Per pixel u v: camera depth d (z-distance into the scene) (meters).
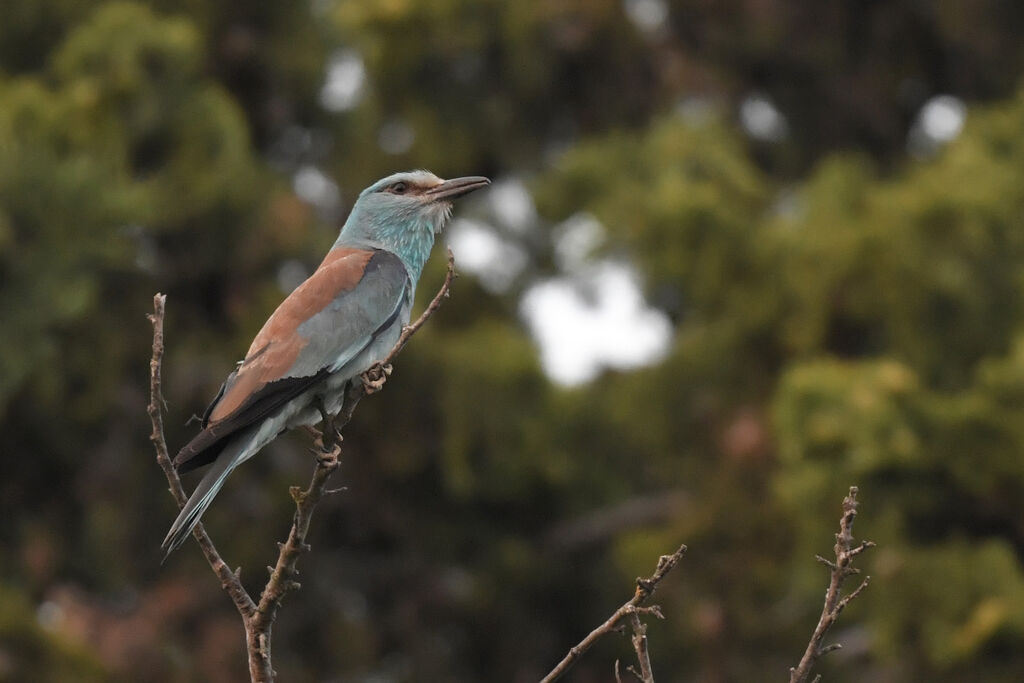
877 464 11.85
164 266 15.86
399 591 16.30
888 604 11.88
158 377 7.21
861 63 19.88
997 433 11.91
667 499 16.55
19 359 13.62
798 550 13.20
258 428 8.97
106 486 15.33
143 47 15.56
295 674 15.79
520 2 18.33
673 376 15.92
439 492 16.19
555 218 18.08
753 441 14.74
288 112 18.41
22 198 13.78
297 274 16.59
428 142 18.84
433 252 17.25
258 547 15.56
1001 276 13.44
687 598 14.89
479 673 16.55
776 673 14.62
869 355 14.12
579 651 7.07
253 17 17.94
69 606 14.73
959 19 19.11
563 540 16.50
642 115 19.16
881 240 13.62
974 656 11.56
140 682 14.55
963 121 15.45
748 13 19.31
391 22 17.92
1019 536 12.12
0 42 16.27
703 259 15.24
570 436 16.59
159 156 15.84
